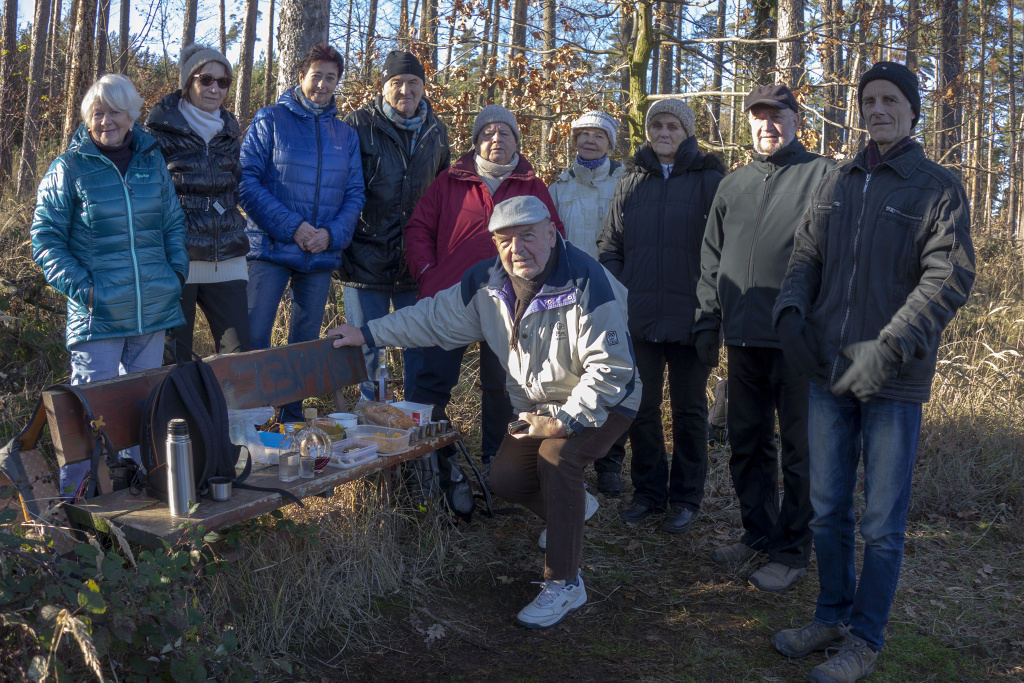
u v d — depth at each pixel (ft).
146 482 8.57
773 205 10.55
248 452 9.00
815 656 9.46
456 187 12.92
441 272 12.78
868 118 8.39
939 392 17.74
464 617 10.06
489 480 10.65
